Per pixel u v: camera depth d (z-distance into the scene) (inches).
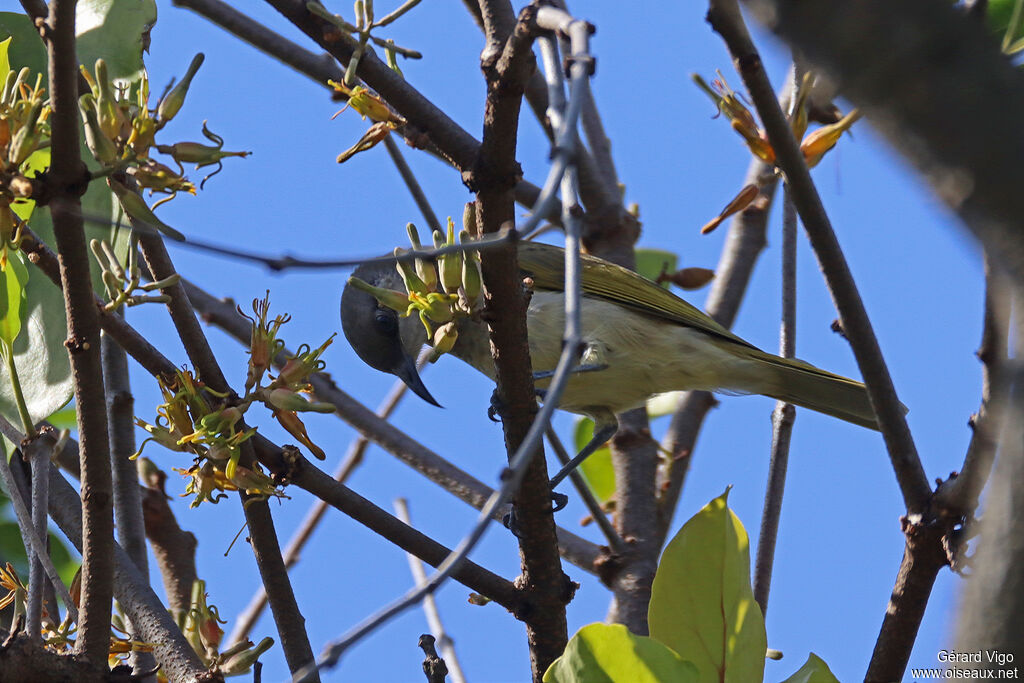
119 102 231.9
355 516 289.4
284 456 280.4
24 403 257.6
